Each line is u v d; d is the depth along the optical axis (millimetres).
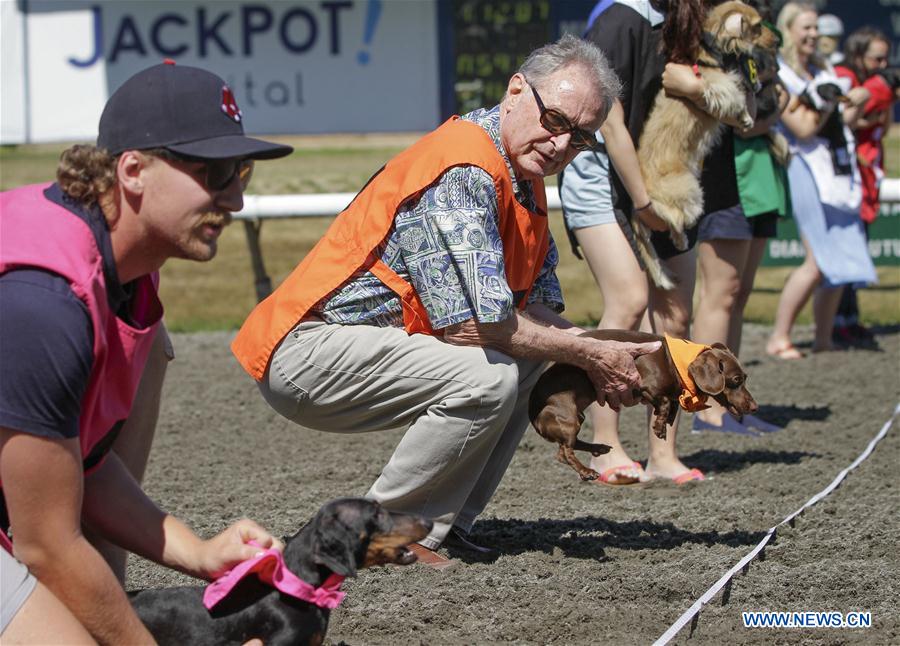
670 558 6438
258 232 14555
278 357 6016
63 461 3859
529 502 7652
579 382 6230
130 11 30281
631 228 7625
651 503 7598
